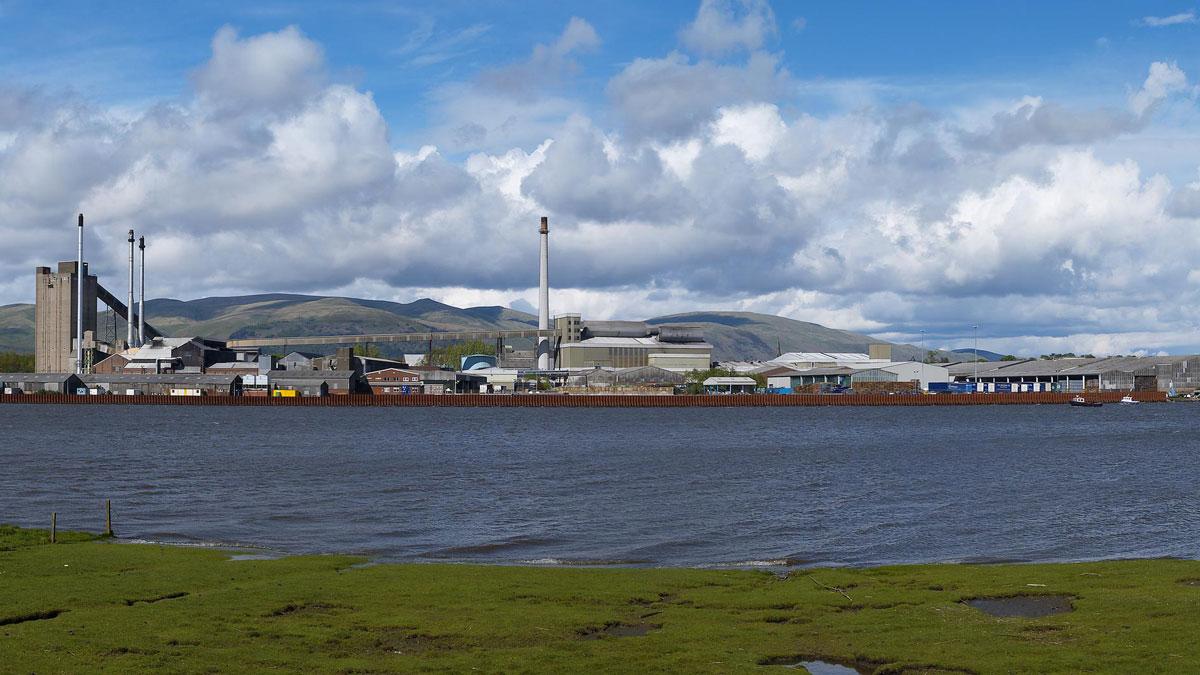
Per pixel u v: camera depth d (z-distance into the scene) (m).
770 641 32.22
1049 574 42.44
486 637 32.69
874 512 69.38
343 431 175.75
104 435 160.25
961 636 32.44
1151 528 61.59
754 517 67.00
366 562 47.31
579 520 65.62
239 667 29.06
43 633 31.88
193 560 45.47
